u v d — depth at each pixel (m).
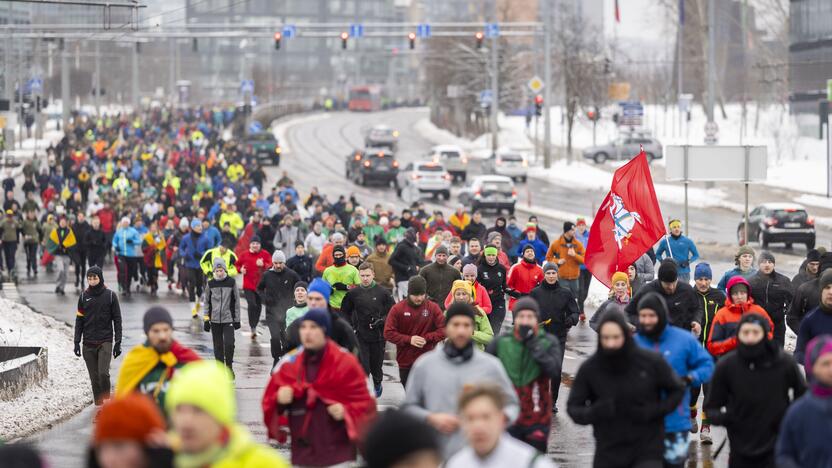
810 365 20.91
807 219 104.44
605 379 23.69
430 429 13.44
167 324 24.73
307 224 91.62
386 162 177.12
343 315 42.28
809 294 37.31
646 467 23.58
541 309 40.16
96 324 42.00
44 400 42.69
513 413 24.05
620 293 37.97
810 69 197.25
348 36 160.62
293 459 23.95
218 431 14.64
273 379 24.12
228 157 176.00
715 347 33.94
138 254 80.56
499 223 71.56
